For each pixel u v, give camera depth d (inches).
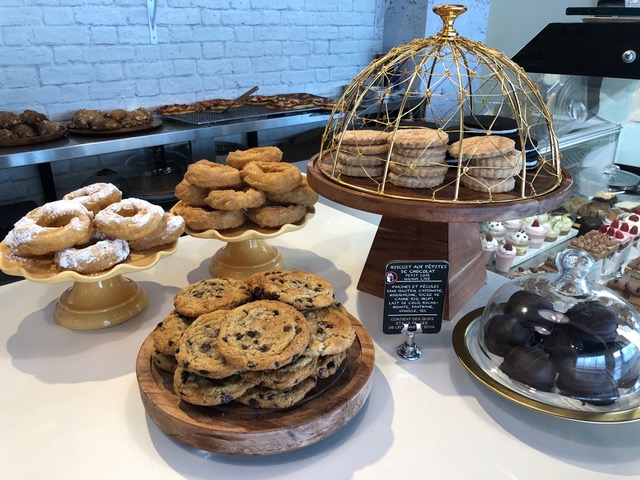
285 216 41.3
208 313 30.1
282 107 109.2
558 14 126.8
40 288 44.7
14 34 91.1
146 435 28.1
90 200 38.4
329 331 28.8
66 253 33.6
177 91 114.0
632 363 27.9
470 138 35.7
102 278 33.3
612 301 31.3
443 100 120.6
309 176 37.9
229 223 41.2
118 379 32.5
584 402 27.0
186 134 94.0
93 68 101.3
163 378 28.5
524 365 28.4
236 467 26.1
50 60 96.1
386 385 32.0
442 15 33.7
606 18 56.9
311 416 25.5
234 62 120.0
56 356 34.7
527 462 26.3
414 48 35.2
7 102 93.8
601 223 64.6
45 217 35.8
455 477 25.5
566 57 58.4
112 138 88.8
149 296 42.6
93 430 28.3
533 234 65.1
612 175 67.5
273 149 47.8
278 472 25.7
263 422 25.1
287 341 26.4
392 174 35.1
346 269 47.7
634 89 59.3
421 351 35.5
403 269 31.2
